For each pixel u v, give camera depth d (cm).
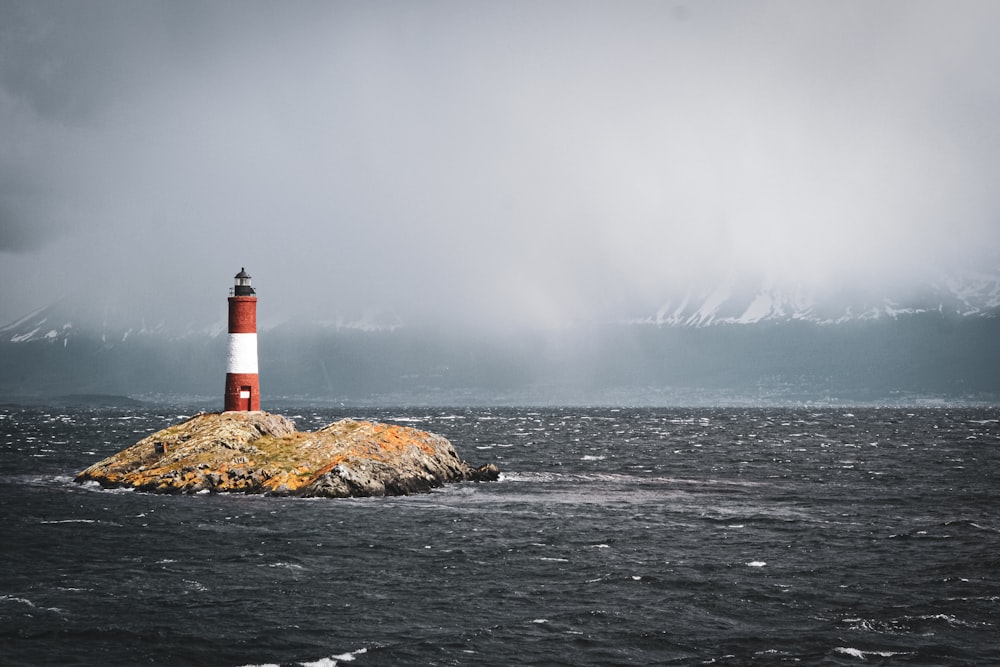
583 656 9000
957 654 8975
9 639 9375
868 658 8875
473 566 13150
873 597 11225
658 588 11794
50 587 11681
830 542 15162
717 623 10131
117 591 11488
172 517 17188
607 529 16438
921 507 19875
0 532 15638
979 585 11812
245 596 11269
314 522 16750
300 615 10388
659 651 9156
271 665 8731
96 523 16562
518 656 8988
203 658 8900
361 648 9194
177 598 11138
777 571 12794
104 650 9094
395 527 16350
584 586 11906
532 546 14700
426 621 10188
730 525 17025
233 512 17775
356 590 11644
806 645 9288
